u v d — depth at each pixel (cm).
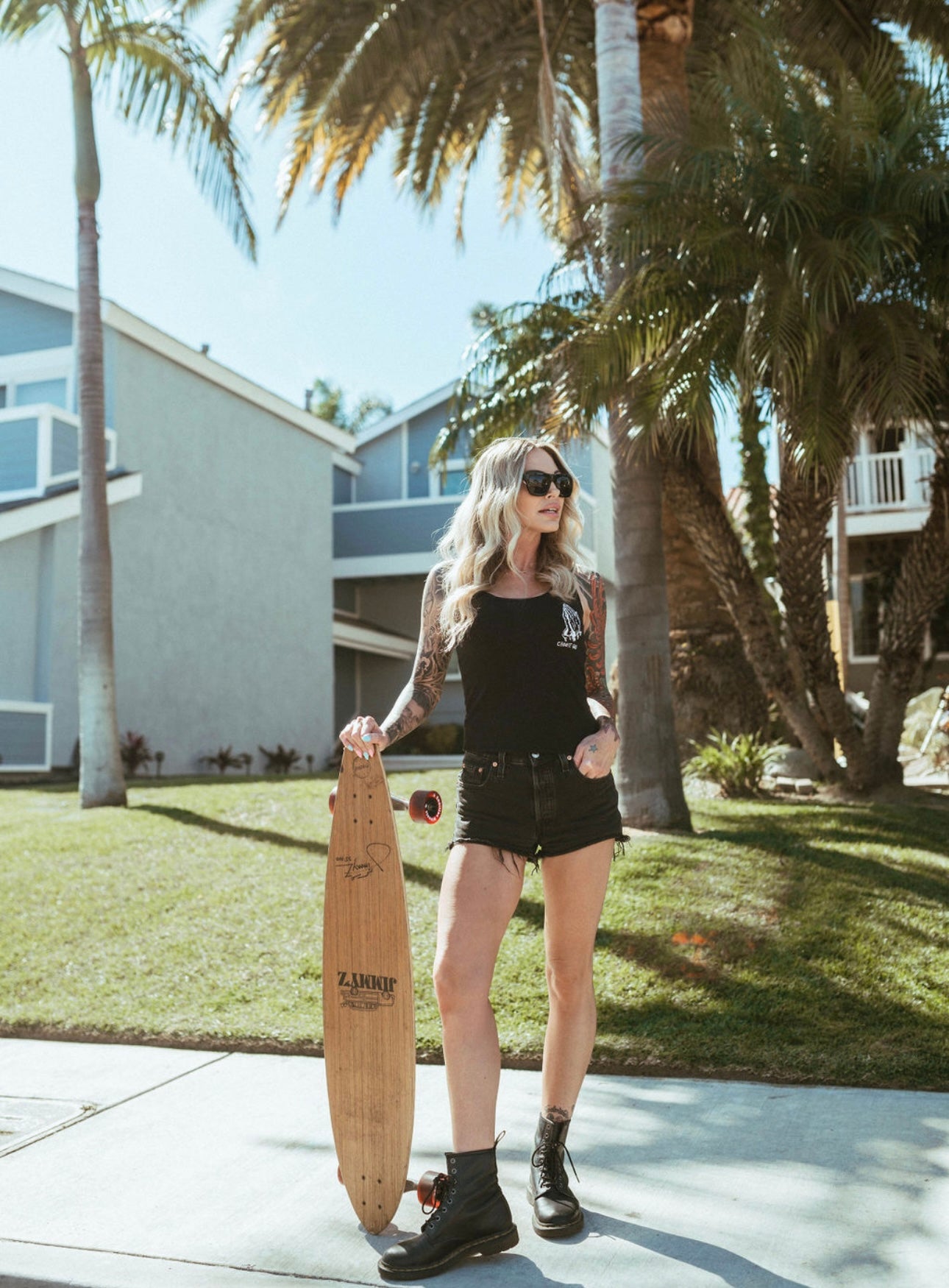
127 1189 284
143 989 484
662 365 703
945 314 730
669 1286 220
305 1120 337
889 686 929
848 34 1102
